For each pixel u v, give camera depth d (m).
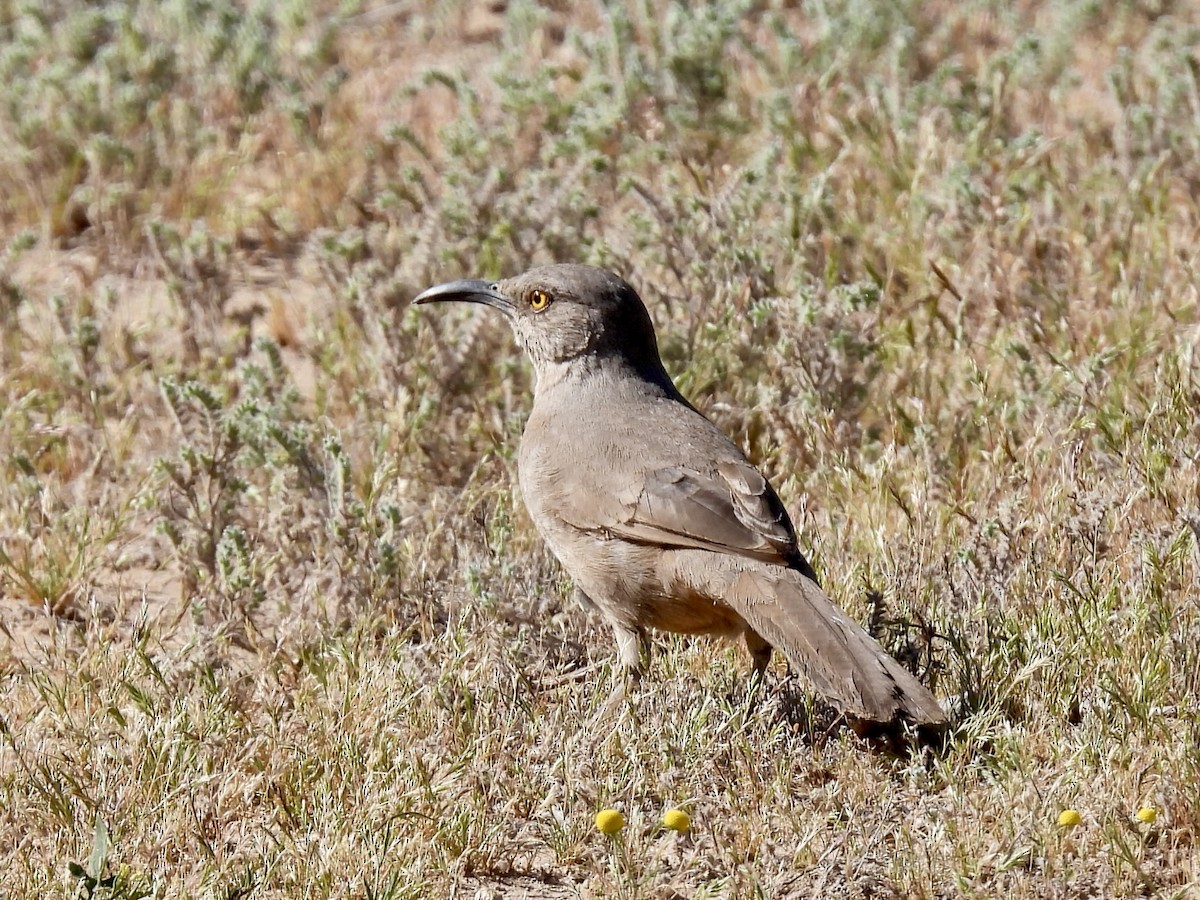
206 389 17.31
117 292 23.19
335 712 13.70
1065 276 20.20
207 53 28.14
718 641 15.27
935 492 16.38
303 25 30.31
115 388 20.39
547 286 15.55
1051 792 12.22
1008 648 14.04
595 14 30.19
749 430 18.41
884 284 20.53
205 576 16.23
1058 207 22.09
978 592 14.84
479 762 13.17
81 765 13.13
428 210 22.03
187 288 22.12
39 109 26.72
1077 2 28.55
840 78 25.86
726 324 18.94
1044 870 11.80
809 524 16.25
